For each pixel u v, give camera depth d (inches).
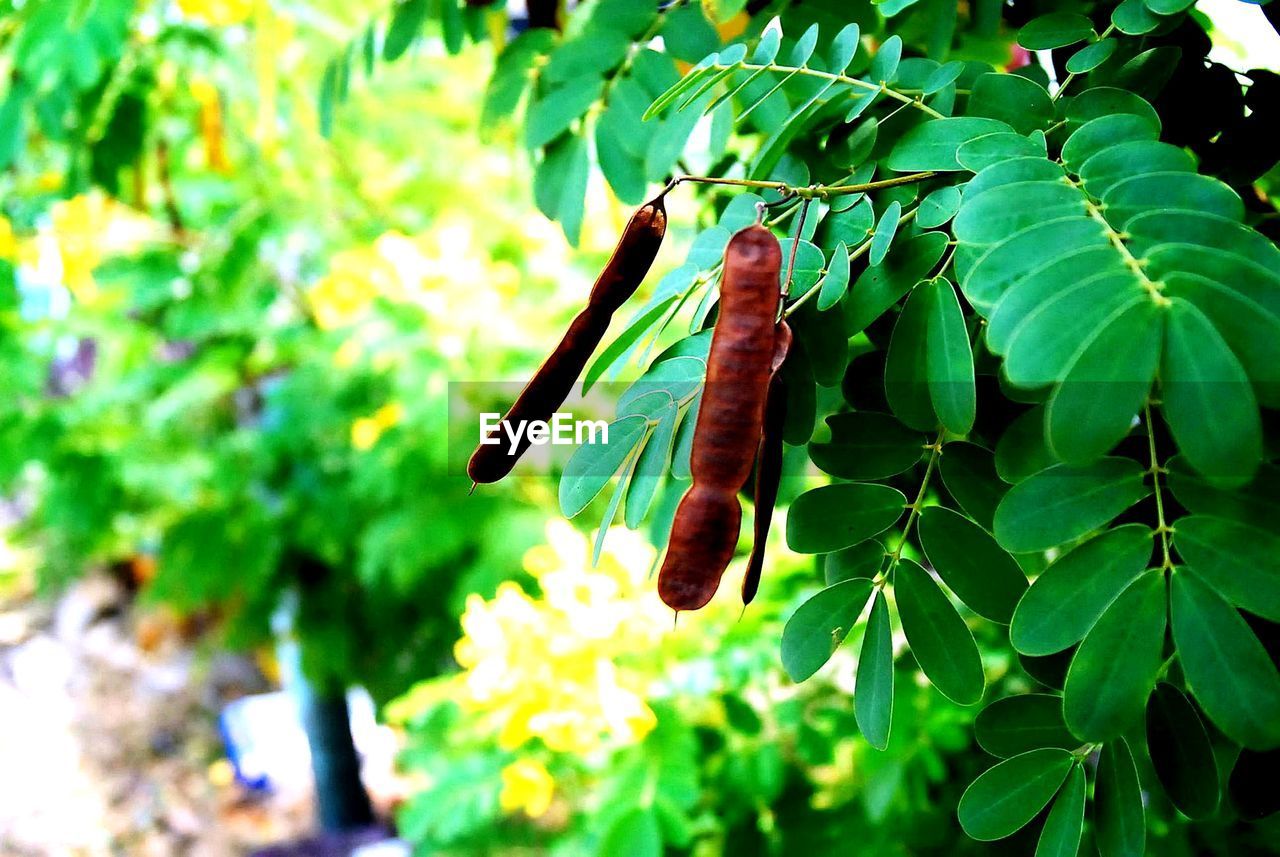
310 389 58.2
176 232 53.0
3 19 29.0
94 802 80.4
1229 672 13.5
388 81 48.8
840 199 16.6
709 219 23.3
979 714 15.8
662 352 16.7
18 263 42.1
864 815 26.8
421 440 54.6
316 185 50.7
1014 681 24.3
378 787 80.4
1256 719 13.4
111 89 32.8
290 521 63.2
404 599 63.7
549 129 20.7
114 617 98.0
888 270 15.8
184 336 54.9
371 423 55.8
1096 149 15.1
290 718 85.4
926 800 25.4
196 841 76.8
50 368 68.5
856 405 16.8
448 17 23.0
